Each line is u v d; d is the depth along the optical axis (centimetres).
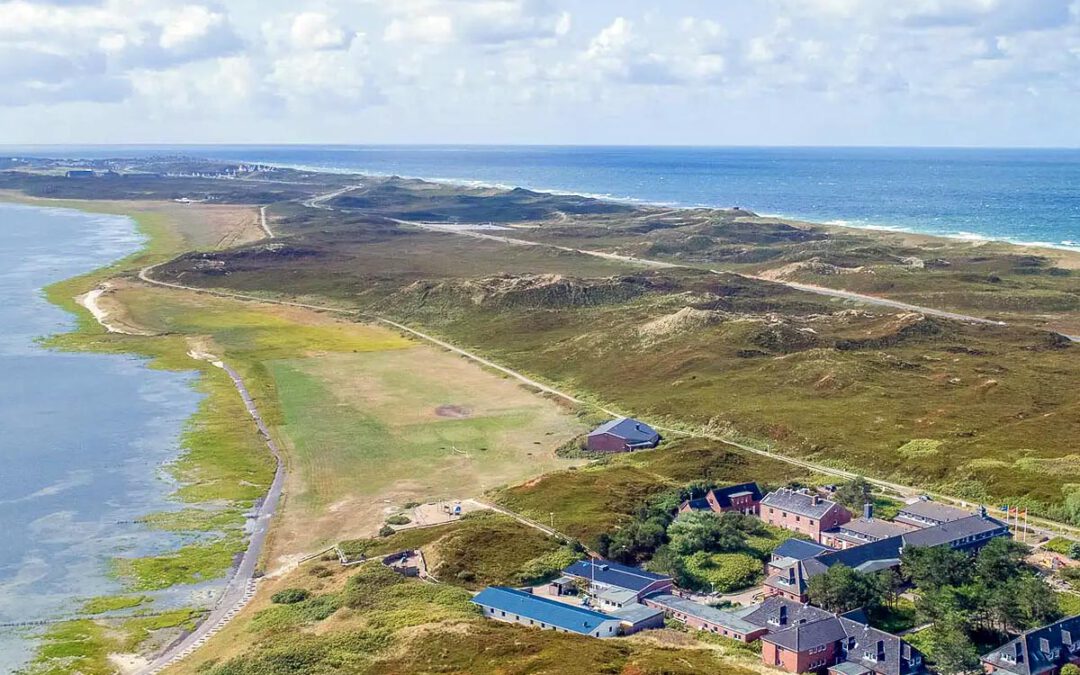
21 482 16225
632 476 15825
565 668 9294
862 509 14412
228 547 13812
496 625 10694
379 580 12044
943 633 10400
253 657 10294
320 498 15688
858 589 10894
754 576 12312
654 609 11138
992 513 14350
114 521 14688
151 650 10950
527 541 13150
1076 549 12681
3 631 11431
